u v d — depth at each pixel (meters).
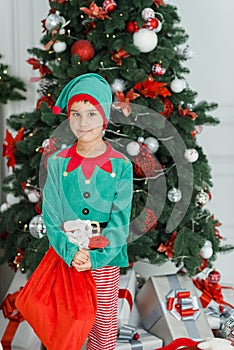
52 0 2.68
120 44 2.45
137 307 2.79
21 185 2.72
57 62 2.65
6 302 2.67
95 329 2.17
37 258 2.55
